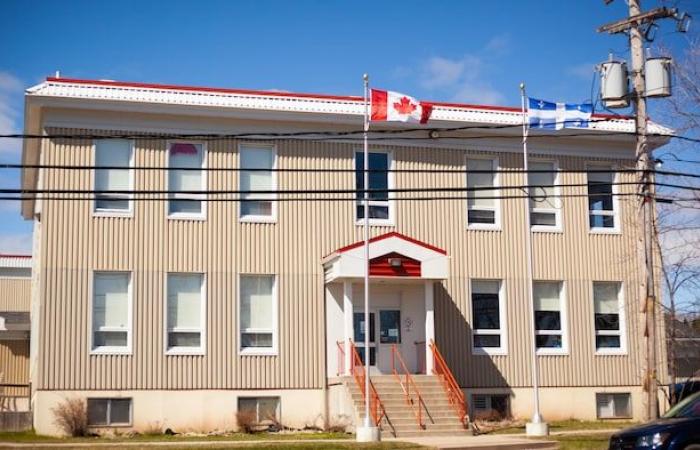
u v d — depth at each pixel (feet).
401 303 105.60
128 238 98.37
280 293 102.27
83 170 97.86
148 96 98.48
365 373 91.20
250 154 104.27
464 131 110.01
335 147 106.63
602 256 114.93
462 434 92.84
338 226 105.29
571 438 87.35
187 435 95.14
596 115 112.78
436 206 109.40
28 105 96.73
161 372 97.30
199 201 98.89
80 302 95.86
